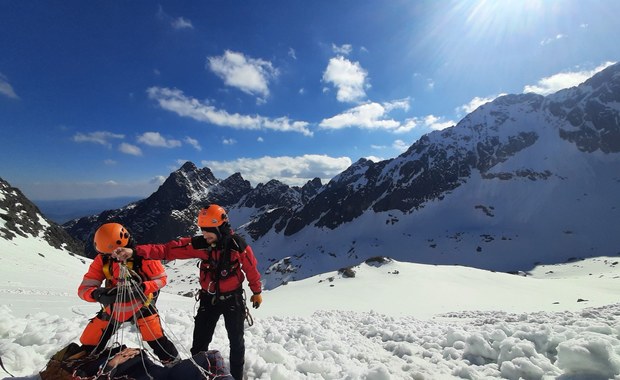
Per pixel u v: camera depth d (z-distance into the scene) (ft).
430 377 19.15
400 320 45.37
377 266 230.07
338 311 60.08
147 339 14.83
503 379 18.60
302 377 17.65
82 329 21.58
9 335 19.43
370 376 17.33
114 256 13.80
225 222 15.74
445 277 209.67
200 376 12.51
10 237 137.90
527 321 39.73
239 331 15.52
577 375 16.72
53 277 102.83
